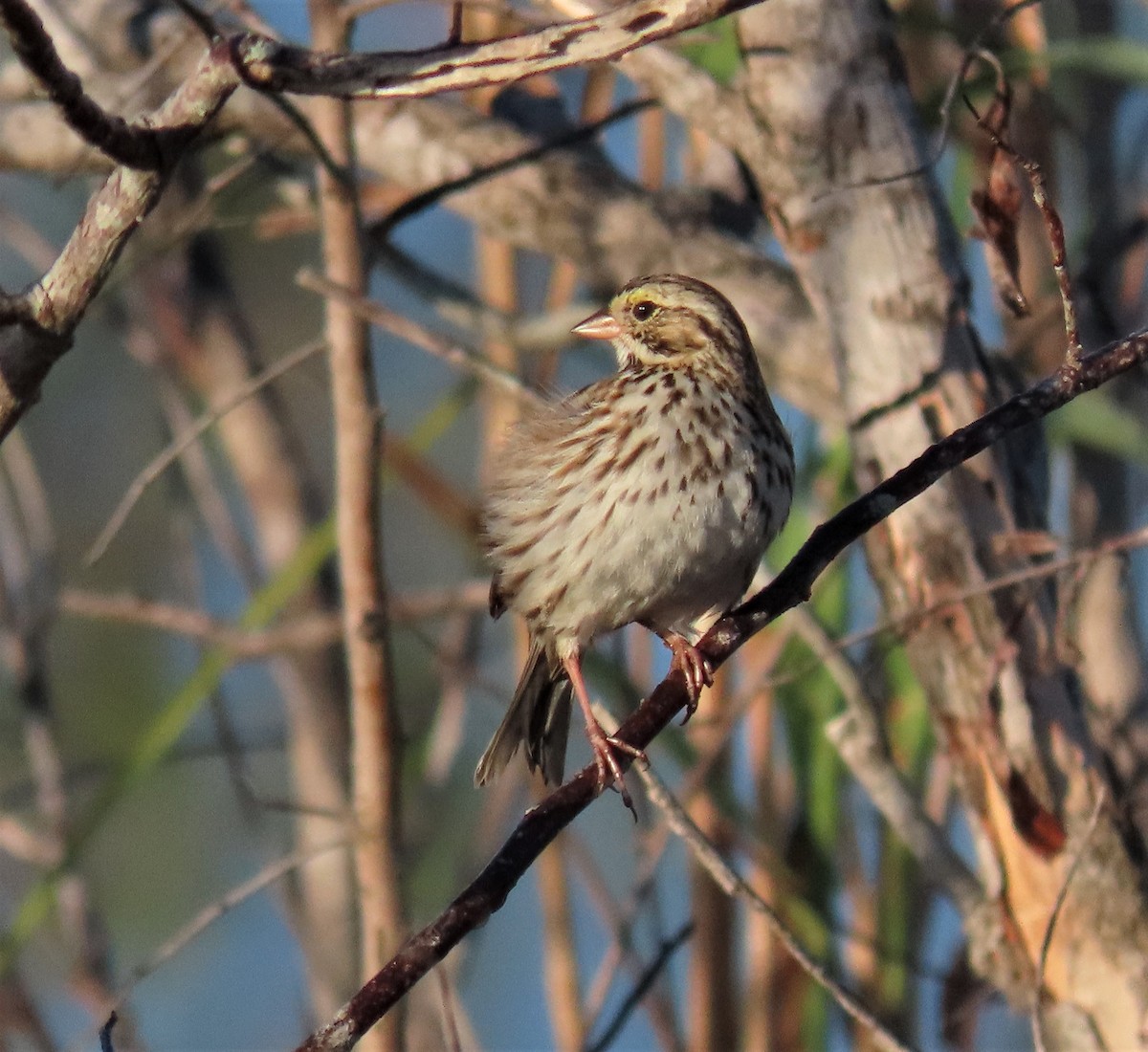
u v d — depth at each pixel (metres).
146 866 14.00
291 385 15.53
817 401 9.78
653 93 8.84
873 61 8.45
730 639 6.46
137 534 15.03
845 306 8.40
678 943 8.81
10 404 5.91
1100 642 9.91
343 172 8.55
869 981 9.46
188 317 12.03
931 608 7.95
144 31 11.47
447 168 10.59
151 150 5.59
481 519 9.69
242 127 10.53
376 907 8.45
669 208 10.38
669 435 9.01
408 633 14.75
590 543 9.05
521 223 10.49
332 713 11.45
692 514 8.95
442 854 11.62
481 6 8.00
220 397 12.01
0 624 10.63
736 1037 9.45
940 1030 9.58
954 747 8.41
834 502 9.44
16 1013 10.12
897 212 8.35
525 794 10.97
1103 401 10.24
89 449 15.25
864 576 10.35
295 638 9.98
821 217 8.44
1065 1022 8.21
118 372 15.39
